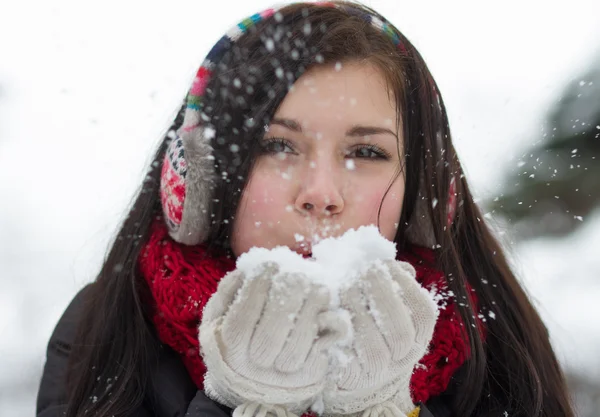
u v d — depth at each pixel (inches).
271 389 42.0
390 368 43.8
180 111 59.6
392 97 49.9
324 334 43.1
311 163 47.3
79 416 52.6
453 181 56.7
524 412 56.4
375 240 44.2
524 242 125.4
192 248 53.2
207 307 44.6
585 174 115.6
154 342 54.8
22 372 113.3
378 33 52.6
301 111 46.8
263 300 42.2
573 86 117.9
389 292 43.1
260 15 54.1
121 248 58.1
